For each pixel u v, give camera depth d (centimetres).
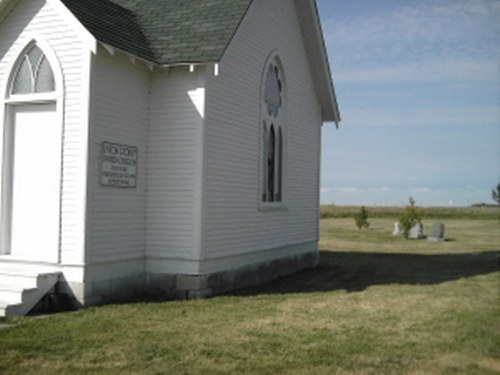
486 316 1156
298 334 948
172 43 1288
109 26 1209
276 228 1698
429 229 4522
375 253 2592
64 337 876
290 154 1802
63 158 1153
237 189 1434
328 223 5347
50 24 1177
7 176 1223
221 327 982
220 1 1405
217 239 1338
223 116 1356
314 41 1883
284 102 1766
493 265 2152
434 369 777
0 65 1227
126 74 1238
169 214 1290
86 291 1130
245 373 730
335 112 2075
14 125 1230
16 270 1139
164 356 790
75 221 1134
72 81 1153
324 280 1675
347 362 793
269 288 1495
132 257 1260
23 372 705
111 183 1195
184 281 1275
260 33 1555
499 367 795
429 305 1270
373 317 1115
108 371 718
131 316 1051
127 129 1243
